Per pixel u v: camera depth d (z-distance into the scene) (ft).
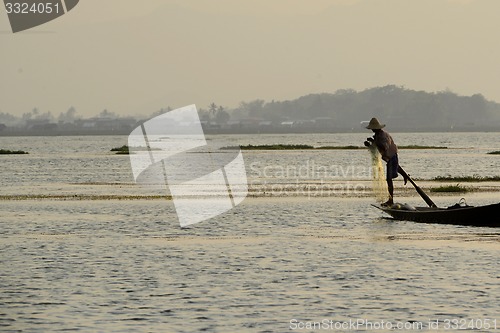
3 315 129.70
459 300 138.10
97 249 189.78
